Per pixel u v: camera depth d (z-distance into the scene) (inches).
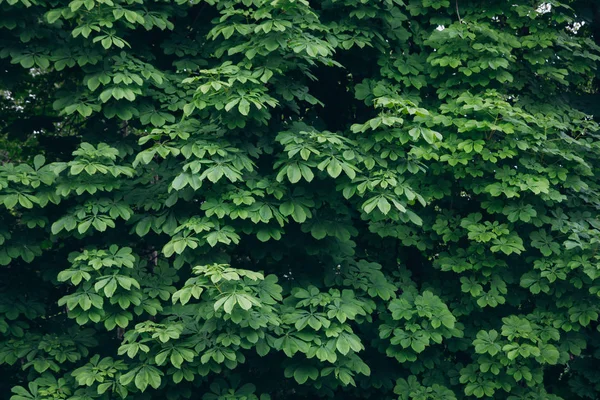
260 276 264.5
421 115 287.9
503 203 330.6
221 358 272.5
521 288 351.9
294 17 299.3
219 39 327.9
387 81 346.0
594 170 360.5
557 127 330.3
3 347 306.2
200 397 315.0
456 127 334.0
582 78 373.7
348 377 288.7
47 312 341.1
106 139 323.3
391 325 322.0
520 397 324.5
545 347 321.1
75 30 288.8
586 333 360.2
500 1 353.1
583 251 333.4
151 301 297.0
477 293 326.3
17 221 324.2
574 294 336.8
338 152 293.7
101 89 307.7
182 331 284.4
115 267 291.6
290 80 311.7
